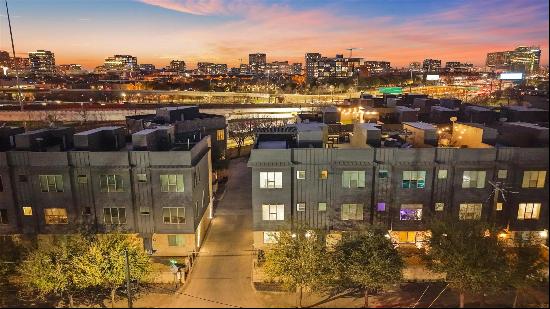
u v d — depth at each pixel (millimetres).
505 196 40844
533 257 32438
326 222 41438
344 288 37812
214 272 41031
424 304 34969
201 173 47281
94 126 118312
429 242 37250
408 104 85188
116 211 42375
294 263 33844
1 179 41562
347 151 40031
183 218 42594
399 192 40844
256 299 36375
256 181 40562
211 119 78750
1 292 37625
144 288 38250
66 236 36469
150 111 143250
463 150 39938
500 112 59875
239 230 50781
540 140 41156
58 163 41188
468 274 31844
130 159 41469
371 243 34188
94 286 36906
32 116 126875
